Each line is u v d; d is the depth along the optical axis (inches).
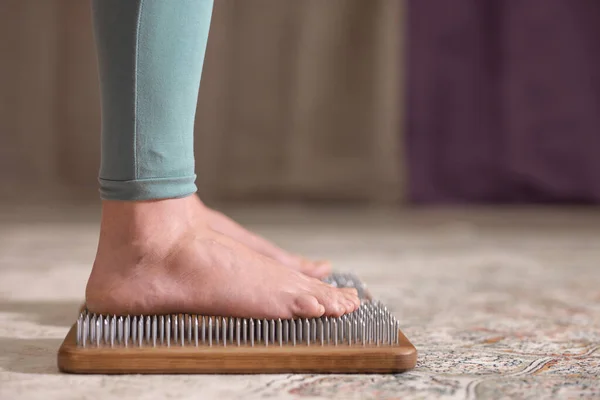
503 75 142.0
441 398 26.5
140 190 31.3
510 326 40.9
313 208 143.2
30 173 143.5
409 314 44.7
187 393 26.5
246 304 31.2
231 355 29.0
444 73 142.9
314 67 143.6
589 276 62.3
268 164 145.2
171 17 30.3
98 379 28.2
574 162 142.6
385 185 144.4
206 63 142.8
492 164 143.7
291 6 142.6
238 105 144.2
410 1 141.6
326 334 31.2
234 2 142.6
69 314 42.8
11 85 142.0
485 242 89.8
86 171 144.5
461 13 141.6
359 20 142.4
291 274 33.0
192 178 32.9
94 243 83.0
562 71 141.1
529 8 140.4
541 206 144.3
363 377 29.0
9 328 38.6
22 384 27.5
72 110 143.3
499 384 28.4
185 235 32.2
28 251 75.1
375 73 143.1
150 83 30.5
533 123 142.2
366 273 63.0
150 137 31.0
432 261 71.6
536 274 63.4
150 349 29.2
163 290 31.4
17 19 141.3
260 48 143.5
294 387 27.5
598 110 141.6
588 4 140.0
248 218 118.7
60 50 142.5
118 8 30.0
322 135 144.8
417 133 144.0
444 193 145.0
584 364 31.9
